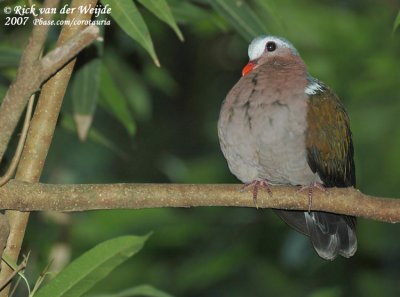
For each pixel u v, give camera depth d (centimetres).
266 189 710
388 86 1289
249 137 863
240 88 884
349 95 1295
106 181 1495
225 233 1266
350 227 878
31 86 564
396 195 1236
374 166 1245
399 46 1303
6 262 618
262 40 1018
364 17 1319
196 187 679
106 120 1653
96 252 647
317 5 1312
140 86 1267
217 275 1262
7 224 581
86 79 904
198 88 1730
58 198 652
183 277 1257
